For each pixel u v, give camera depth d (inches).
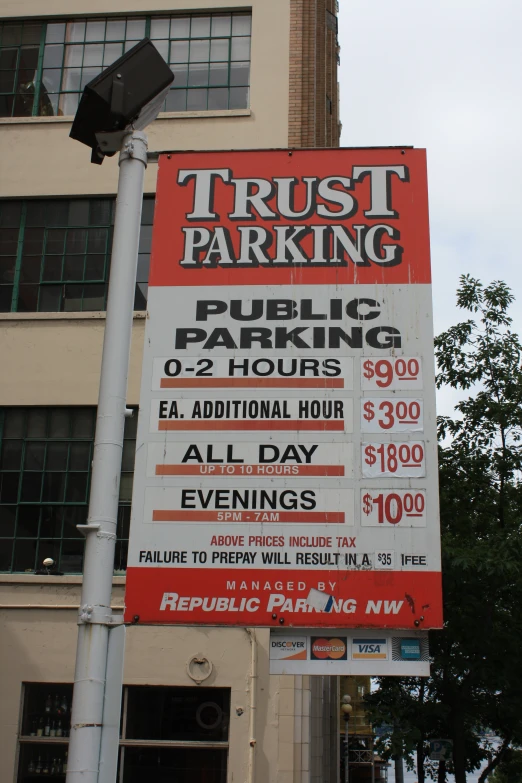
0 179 637.3
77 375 585.0
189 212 404.8
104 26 684.7
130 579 350.0
